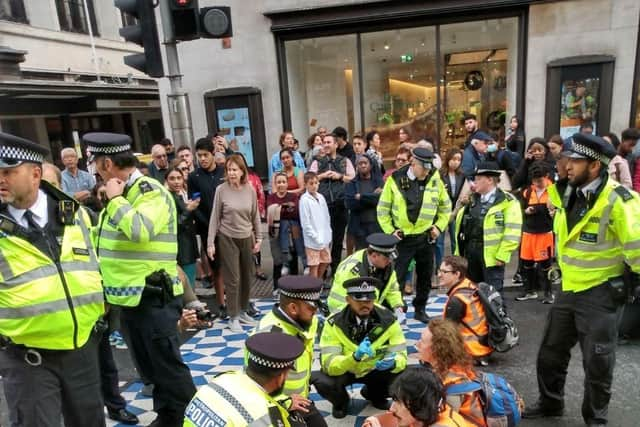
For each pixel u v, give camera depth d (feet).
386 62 31.37
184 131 18.40
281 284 9.34
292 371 9.32
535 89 28.58
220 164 19.43
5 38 42.50
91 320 8.53
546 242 17.20
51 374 8.19
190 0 16.76
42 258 7.88
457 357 8.58
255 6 30.76
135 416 11.69
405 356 11.62
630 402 11.46
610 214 9.53
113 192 9.87
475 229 15.37
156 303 10.28
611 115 27.76
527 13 27.94
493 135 30.89
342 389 11.38
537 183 17.11
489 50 29.63
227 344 15.88
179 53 32.19
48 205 8.34
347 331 11.34
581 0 26.84
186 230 16.99
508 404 8.57
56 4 48.78
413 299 17.31
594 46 27.35
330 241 19.92
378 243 12.50
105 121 57.36
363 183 20.35
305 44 32.07
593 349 10.05
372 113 32.50
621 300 9.84
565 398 11.94
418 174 16.02
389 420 8.22
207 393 6.38
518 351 14.32
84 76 51.03
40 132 47.03
